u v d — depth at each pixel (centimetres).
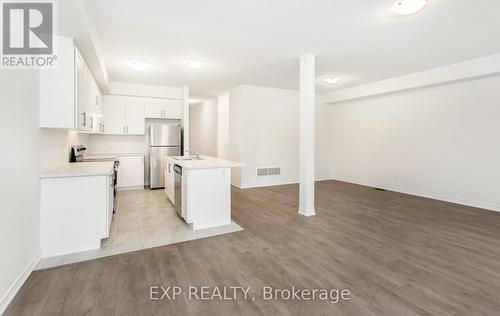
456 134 470
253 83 587
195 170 332
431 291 199
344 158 719
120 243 290
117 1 240
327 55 395
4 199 184
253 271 230
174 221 369
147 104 605
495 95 418
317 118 728
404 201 489
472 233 322
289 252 270
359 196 532
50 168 286
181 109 634
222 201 353
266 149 645
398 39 333
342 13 263
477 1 239
